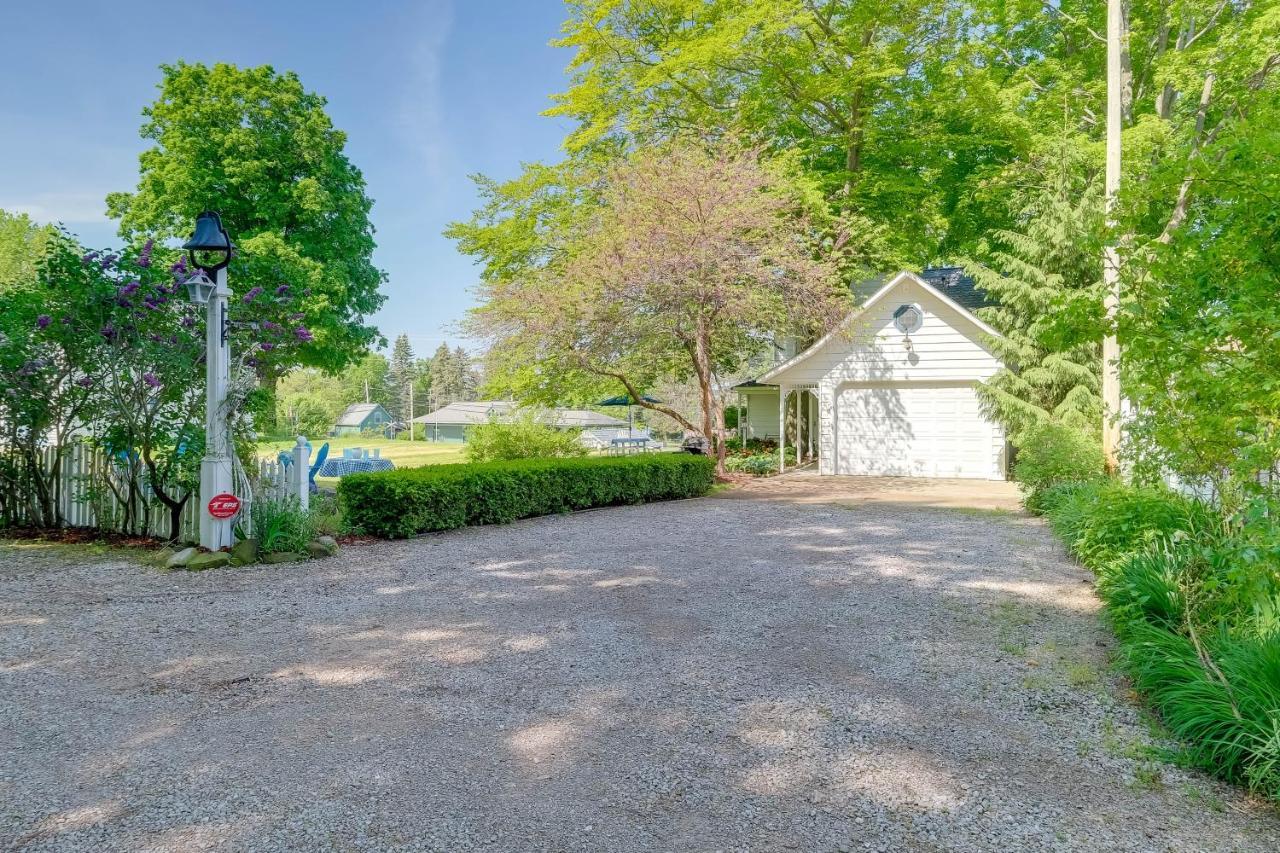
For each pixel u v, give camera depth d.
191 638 5.01
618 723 3.66
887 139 21.27
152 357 7.68
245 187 23.77
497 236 21.61
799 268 15.60
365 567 7.35
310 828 2.68
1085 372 15.47
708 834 2.68
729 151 16.41
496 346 16.19
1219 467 4.90
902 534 9.55
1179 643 3.96
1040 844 2.62
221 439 7.42
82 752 3.29
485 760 3.25
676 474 13.80
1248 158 4.02
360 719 3.68
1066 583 6.68
